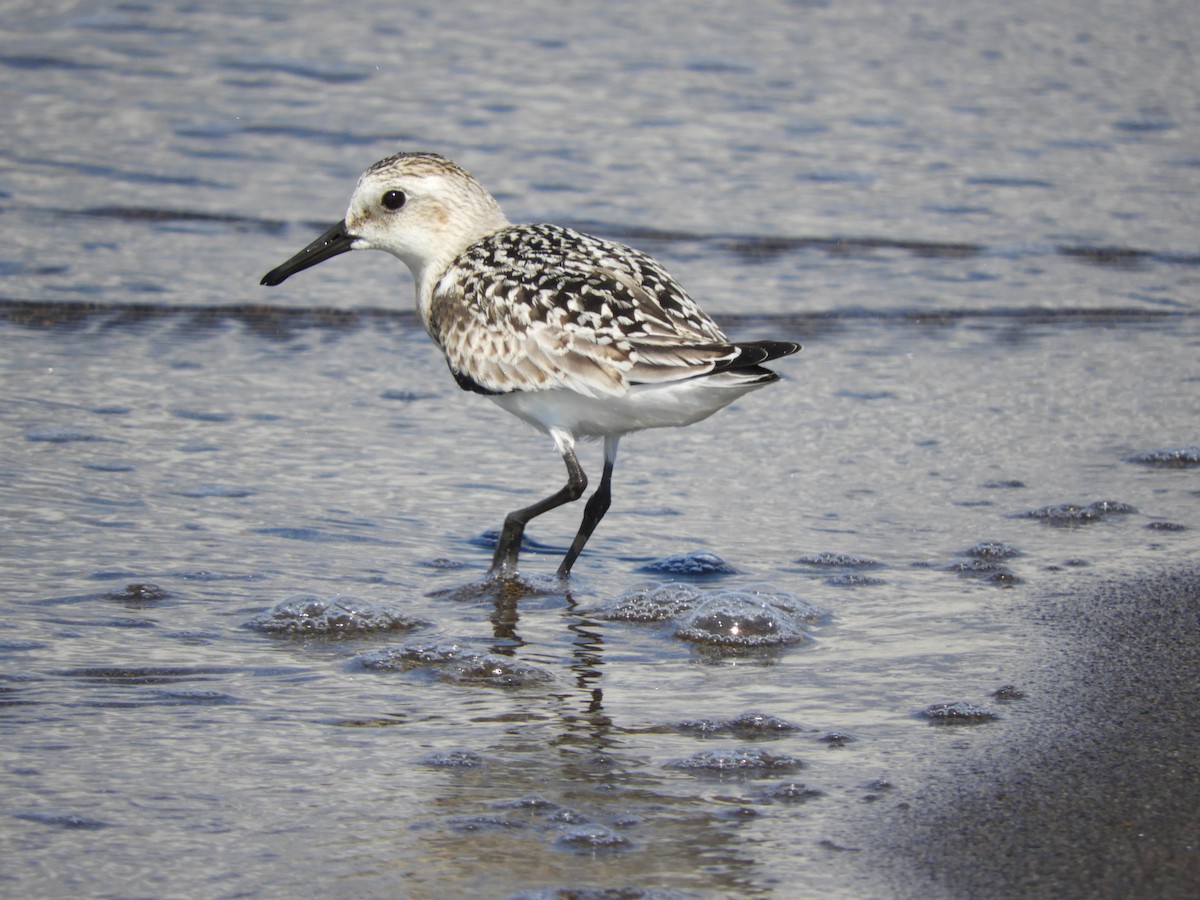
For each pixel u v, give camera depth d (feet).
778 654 29.84
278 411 43.86
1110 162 67.97
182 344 48.60
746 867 21.56
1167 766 24.39
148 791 23.66
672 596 32.45
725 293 54.49
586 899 20.77
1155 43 82.33
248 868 21.50
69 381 44.80
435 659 29.25
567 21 81.71
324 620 30.81
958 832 22.38
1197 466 41.39
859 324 52.70
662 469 41.14
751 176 64.75
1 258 53.47
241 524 36.01
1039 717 26.43
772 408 45.68
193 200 59.82
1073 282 56.80
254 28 78.54
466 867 21.62
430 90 71.77
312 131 66.90
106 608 30.94
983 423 44.60
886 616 31.73
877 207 62.49
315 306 52.29
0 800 23.12
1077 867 21.30
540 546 36.27
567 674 28.86
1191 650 29.50
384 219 36.76
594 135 67.87
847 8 85.81
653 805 23.48
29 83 70.08
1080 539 36.22
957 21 84.79
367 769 24.63
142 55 74.18
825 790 23.90
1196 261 58.85
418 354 49.37
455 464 41.01
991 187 64.95
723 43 79.66
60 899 20.56
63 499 36.60
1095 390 47.32
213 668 28.48
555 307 32.60
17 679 27.48
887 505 38.65
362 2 83.15
